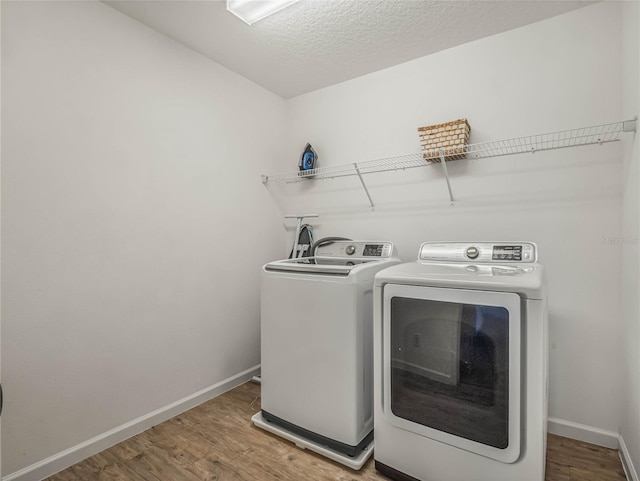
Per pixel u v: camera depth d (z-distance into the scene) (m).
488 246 1.79
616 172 1.75
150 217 1.98
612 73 1.75
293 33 2.06
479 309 1.33
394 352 1.53
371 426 1.75
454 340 1.39
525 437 1.25
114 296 1.80
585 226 1.82
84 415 1.68
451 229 2.22
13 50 1.46
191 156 2.22
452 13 1.88
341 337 1.67
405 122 2.39
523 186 1.99
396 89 2.43
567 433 1.85
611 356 1.76
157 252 2.01
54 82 1.58
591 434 1.79
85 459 1.66
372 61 2.38
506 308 1.26
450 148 2.02
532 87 1.96
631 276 1.54
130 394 1.87
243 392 2.40
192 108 2.23
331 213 2.75
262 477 1.55
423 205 2.33
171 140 2.10
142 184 1.94
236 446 1.77
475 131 2.13
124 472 1.57
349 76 2.60
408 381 1.50
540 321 1.23
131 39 1.89
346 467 1.62
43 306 1.54
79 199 1.67
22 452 1.47
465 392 1.36
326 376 1.71
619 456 1.68
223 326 2.42
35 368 1.52
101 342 1.75
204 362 2.28
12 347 1.45
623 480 1.52
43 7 1.55
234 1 1.74
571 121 1.85
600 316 1.78
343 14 1.89
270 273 1.95
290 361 1.85
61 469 1.58
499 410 1.29
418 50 2.24
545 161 1.93
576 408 1.84
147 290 1.96
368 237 2.57
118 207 1.83
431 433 1.42
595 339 1.79
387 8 1.84
